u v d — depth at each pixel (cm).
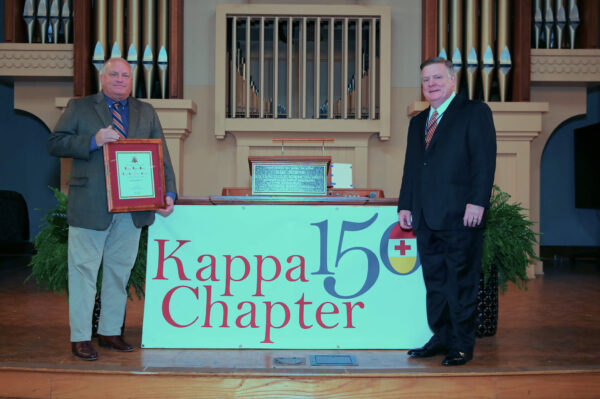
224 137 620
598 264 745
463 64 620
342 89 630
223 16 608
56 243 307
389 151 629
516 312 403
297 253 297
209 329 293
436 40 613
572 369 251
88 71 602
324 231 298
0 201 728
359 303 296
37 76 605
